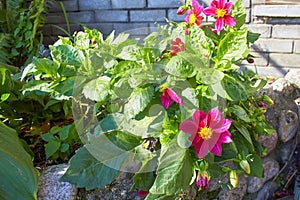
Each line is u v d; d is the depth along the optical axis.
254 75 0.92
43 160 0.82
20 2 1.56
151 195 0.65
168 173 0.61
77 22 1.58
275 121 1.13
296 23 1.38
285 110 1.16
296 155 1.27
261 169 0.76
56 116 0.94
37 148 0.87
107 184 0.69
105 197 0.73
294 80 1.31
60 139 0.77
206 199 0.90
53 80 0.79
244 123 0.78
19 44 1.44
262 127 0.80
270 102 0.88
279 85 1.18
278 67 1.46
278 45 1.43
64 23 1.66
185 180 0.63
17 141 0.67
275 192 1.25
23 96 0.81
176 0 1.48
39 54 1.30
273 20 1.41
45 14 1.67
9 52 1.48
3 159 0.58
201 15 0.81
